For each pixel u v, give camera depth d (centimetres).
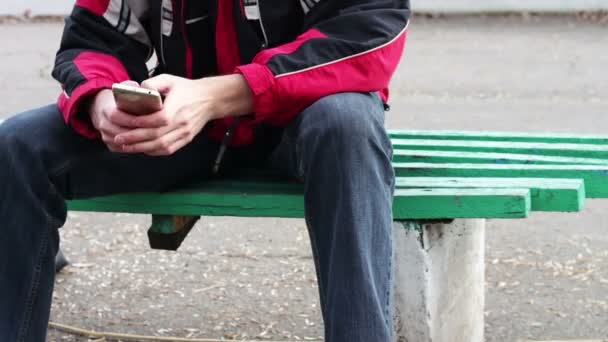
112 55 262
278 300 373
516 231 454
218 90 237
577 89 752
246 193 256
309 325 350
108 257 419
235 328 347
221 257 420
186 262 414
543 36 972
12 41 980
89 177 250
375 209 221
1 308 233
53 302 369
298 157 237
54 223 240
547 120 657
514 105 704
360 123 223
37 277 237
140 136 229
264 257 420
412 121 658
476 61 862
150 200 259
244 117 255
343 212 219
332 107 226
